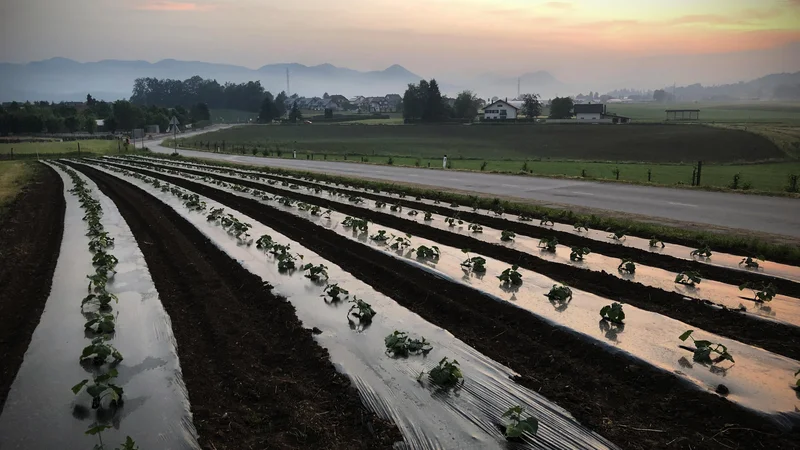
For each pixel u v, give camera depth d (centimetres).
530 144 7844
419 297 950
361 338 756
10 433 548
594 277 1030
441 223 1595
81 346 749
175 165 4200
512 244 1307
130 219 1755
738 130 7719
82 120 11481
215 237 1415
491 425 549
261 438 539
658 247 1263
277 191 2428
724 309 847
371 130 10556
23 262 1242
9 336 806
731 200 1933
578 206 1831
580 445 516
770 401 577
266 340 772
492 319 842
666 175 3609
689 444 519
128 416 575
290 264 1099
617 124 9369
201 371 679
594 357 701
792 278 1016
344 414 579
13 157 5609
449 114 12150
